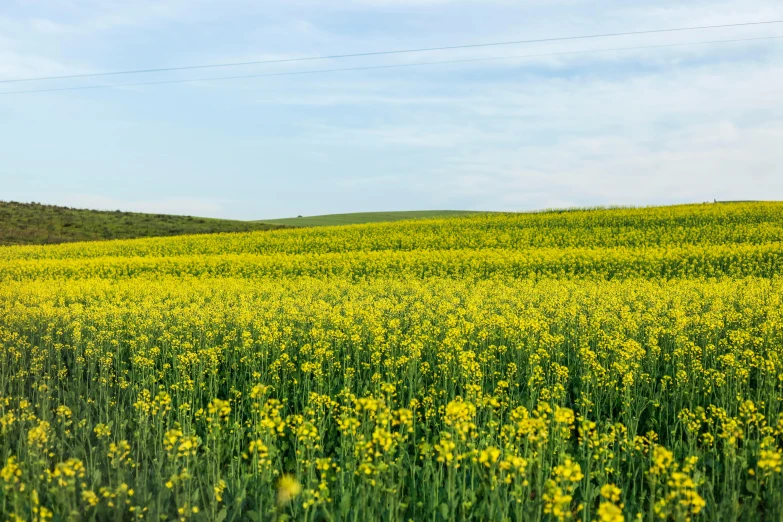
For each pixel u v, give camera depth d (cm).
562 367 1030
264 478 627
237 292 2327
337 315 1563
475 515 592
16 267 3203
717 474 710
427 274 2828
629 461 748
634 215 4394
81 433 891
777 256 2742
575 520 641
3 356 1277
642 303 1848
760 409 959
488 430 806
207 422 921
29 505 577
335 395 1066
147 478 727
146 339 1359
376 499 598
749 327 1470
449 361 1116
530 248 3412
